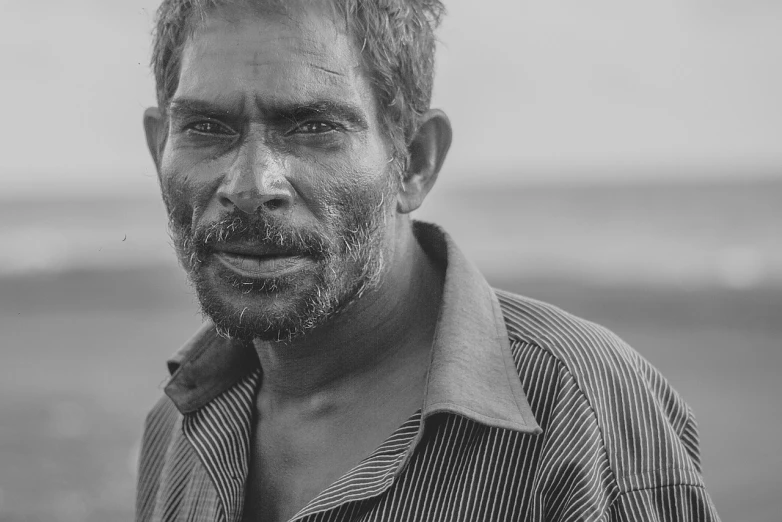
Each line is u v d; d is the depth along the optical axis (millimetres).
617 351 1731
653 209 33125
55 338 13500
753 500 6359
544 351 1693
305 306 1611
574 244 26547
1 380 10680
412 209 1834
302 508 1777
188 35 1685
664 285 16562
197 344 1986
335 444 1810
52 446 7758
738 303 14297
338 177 1621
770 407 8836
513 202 38594
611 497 1567
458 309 1738
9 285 18703
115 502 6289
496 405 1618
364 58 1670
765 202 33406
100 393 9891
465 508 1600
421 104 1814
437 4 1947
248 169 1575
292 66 1593
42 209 46750
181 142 1677
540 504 1563
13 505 6242
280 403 1904
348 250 1651
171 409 2227
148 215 43188
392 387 1803
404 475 1638
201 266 1646
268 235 1571
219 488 1869
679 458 1620
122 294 17562
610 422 1613
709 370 10539
